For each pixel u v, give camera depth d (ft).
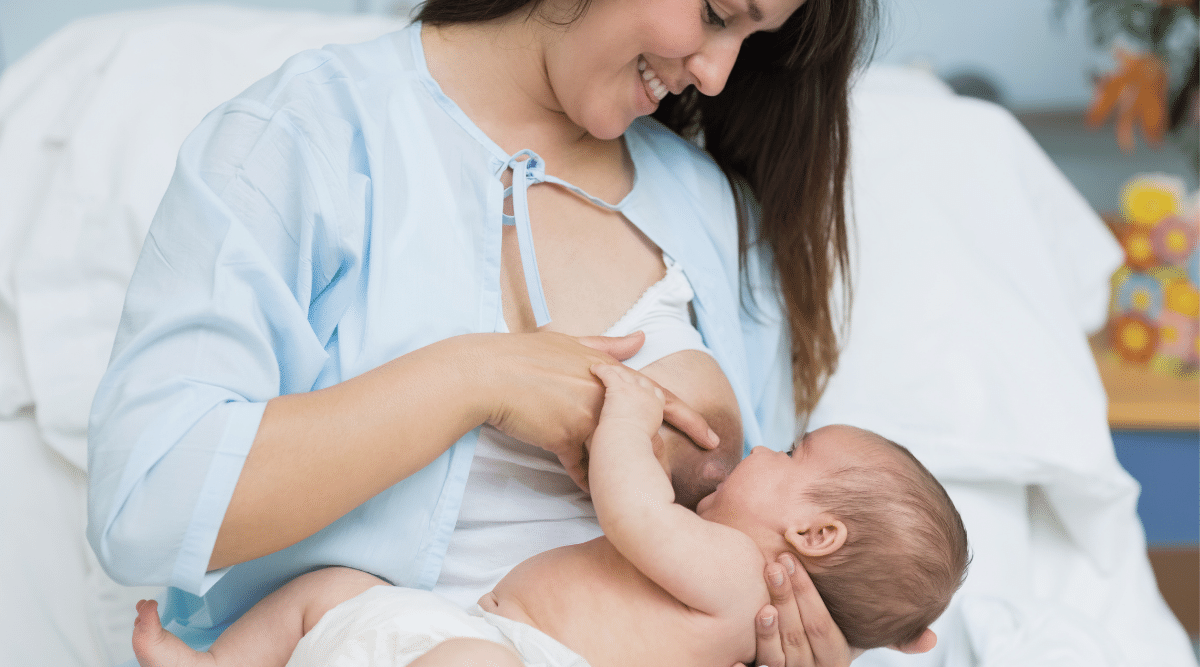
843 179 4.04
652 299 3.33
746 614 2.80
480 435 2.87
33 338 4.15
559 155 3.32
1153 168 9.78
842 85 3.84
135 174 4.30
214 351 2.45
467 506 2.92
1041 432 4.57
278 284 2.57
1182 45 8.30
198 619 2.95
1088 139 9.71
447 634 2.38
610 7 2.89
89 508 2.32
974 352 4.76
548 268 3.18
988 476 4.56
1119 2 8.27
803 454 3.20
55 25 7.31
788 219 4.07
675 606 2.75
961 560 3.15
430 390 2.53
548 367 2.74
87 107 4.49
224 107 2.87
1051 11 9.30
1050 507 4.96
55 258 4.20
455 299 2.88
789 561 2.89
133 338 2.43
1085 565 4.76
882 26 3.91
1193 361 6.47
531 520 3.00
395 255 2.83
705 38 2.97
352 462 2.40
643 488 2.68
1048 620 3.76
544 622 2.74
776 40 3.73
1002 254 5.27
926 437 4.58
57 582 3.93
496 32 3.15
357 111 2.95
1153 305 6.58
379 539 2.74
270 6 7.79
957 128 5.74
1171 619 4.58
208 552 2.30
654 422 2.82
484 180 3.02
